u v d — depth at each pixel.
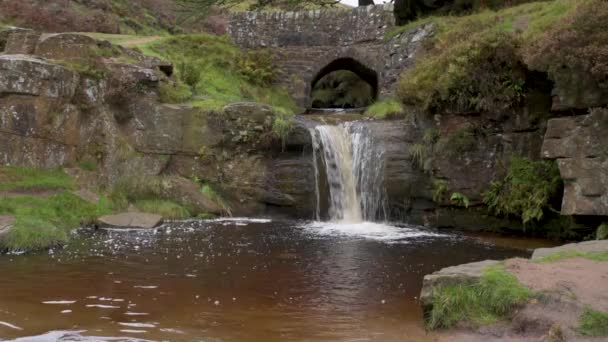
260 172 13.80
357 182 13.71
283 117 14.10
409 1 19.73
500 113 11.97
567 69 10.04
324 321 5.73
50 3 26.22
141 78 13.52
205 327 5.44
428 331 5.39
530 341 4.70
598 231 9.76
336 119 15.80
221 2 25.16
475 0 17.77
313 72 20.08
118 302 6.12
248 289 6.85
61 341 4.89
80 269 7.50
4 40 15.18
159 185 12.91
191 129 13.68
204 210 13.07
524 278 5.40
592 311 4.62
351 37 19.89
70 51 12.95
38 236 8.77
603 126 9.65
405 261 8.62
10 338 4.91
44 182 11.16
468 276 5.46
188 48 19.66
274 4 24.56
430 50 16.06
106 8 29.75
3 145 11.15
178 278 7.24
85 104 12.57
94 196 11.79
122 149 12.92
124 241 9.55
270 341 5.12
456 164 12.40
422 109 12.92
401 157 13.14
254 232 11.00
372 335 5.34
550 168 11.26
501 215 11.94
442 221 12.62
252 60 20.05
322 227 12.02
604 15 9.55
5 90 11.16
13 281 6.78
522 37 11.74
